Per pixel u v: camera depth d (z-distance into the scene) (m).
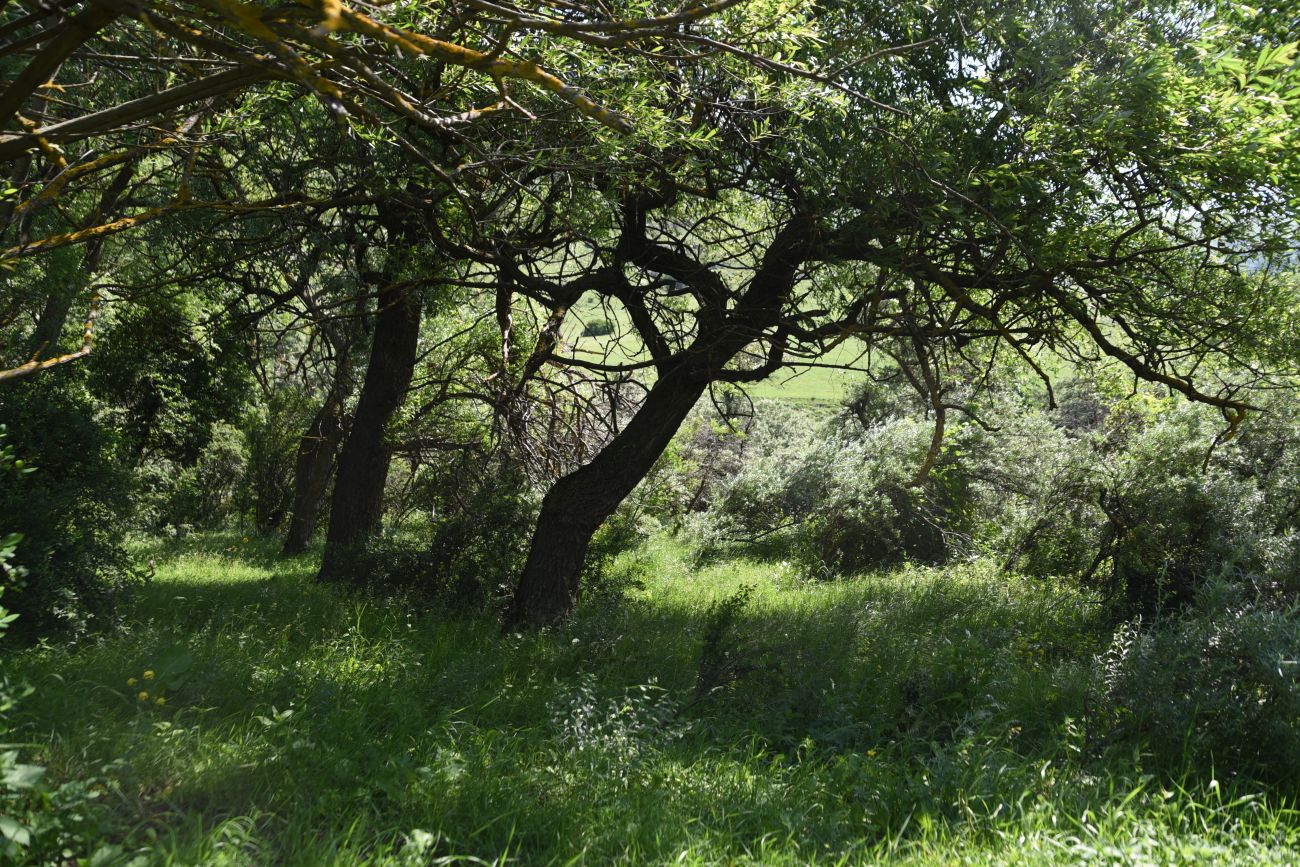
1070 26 7.93
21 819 3.21
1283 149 6.86
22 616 7.86
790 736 6.04
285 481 29.52
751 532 21.56
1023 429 19.02
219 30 3.83
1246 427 13.59
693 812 4.50
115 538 9.38
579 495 10.83
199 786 4.14
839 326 8.77
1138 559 12.70
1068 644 9.74
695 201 10.17
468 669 7.25
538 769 5.11
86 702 5.14
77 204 7.63
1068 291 8.80
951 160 7.55
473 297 12.97
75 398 11.05
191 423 20.02
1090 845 4.02
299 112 7.54
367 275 11.83
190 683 5.95
